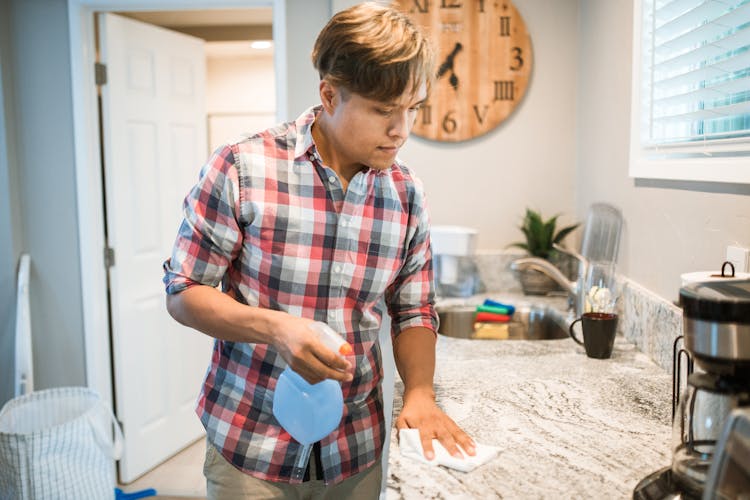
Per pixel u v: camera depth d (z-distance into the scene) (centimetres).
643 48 176
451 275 251
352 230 113
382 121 100
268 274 113
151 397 320
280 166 111
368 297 119
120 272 298
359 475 126
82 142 280
